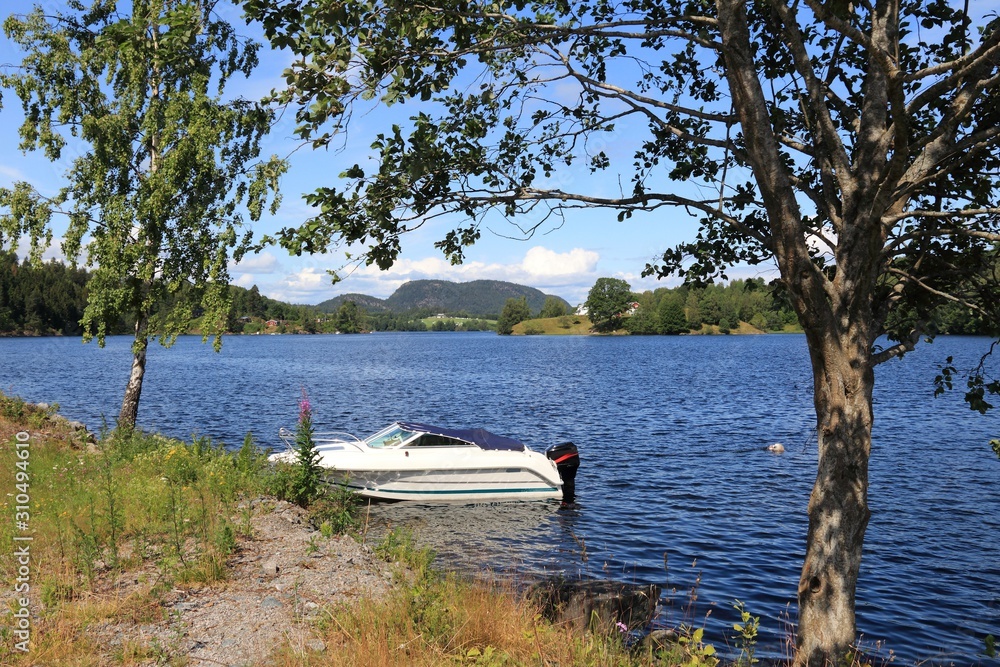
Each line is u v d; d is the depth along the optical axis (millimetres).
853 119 7805
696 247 9172
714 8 8125
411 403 41531
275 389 51219
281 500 12742
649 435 29016
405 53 6617
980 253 7184
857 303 6590
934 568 12727
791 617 10477
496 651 6344
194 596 7652
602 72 9117
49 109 16938
